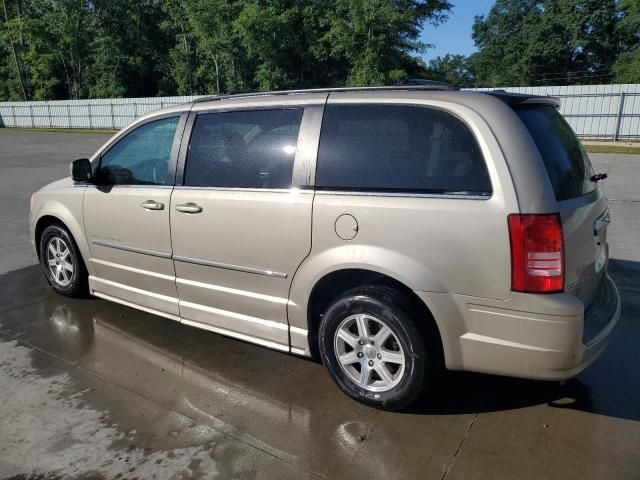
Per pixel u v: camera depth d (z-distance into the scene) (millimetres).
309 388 3418
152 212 3914
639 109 23109
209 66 43531
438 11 37750
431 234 2777
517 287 2625
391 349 3057
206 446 2848
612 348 3885
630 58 46719
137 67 49344
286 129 3336
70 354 3928
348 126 3121
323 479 2588
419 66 38719
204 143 3709
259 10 36594
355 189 3029
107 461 2742
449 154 2809
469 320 2775
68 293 4941
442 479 2570
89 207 4414
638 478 2555
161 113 4020
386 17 33062
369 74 34156
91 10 48656
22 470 2686
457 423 3008
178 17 43719
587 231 2900
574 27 53906
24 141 27688
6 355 3916
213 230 3574
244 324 3594
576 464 2654
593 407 3148
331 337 3184
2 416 3143
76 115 39469
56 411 3191
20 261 6293
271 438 2906
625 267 5758
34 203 4992
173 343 4098
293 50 39344
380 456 2740
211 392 3385
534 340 2652
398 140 2963
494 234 2639
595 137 24281
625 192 10477
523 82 57969
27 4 52562
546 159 2760
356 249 2984
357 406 3199
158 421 3078
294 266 3258
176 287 3920
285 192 3256
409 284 2840
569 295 2662
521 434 2900
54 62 49281
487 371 2818
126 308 4797
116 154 4277
